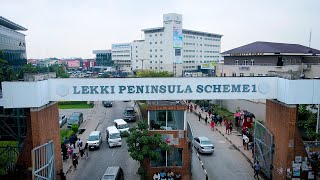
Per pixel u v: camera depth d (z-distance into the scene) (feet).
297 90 53.36
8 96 51.16
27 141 54.13
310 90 53.42
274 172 61.21
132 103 189.98
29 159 54.29
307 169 56.24
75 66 592.19
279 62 151.84
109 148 90.12
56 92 56.03
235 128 113.19
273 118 61.82
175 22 387.96
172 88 56.75
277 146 59.77
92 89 56.34
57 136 62.64
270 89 57.82
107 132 97.71
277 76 58.80
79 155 82.38
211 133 107.76
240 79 57.06
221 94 57.31
